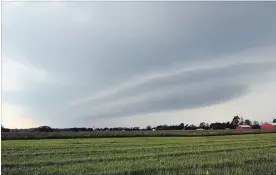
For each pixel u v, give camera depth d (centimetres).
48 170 1321
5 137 3284
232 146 2298
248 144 2433
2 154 1858
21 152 1989
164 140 3259
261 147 2183
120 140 3412
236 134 3359
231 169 1280
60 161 1567
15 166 1421
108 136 4044
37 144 2769
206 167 1333
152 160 1580
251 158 1574
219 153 1858
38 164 1473
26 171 1310
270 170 1254
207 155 1764
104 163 1492
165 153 1912
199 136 3528
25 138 3322
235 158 1591
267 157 1605
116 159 1648
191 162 1466
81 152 2019
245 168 1288
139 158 1684
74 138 3753
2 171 1307
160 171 1262
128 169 1309
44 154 1888
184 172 1248
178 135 3803
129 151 2084
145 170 1287
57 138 3612
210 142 2745
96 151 2095
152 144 2733
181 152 1950
